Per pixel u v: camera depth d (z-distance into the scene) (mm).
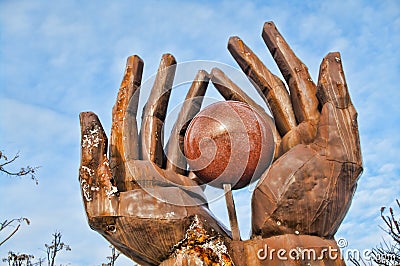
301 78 6867
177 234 6305
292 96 6898
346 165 6340
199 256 6254
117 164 6562
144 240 6344
